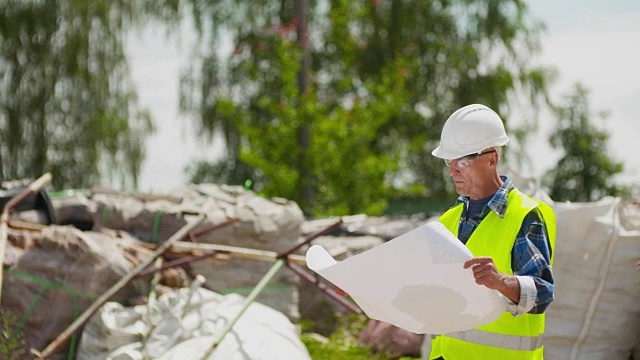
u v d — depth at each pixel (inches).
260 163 560.1
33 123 753.0
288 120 567.5
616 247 217.2
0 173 754.8
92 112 759.1
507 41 882.8
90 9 751.7
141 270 225.5
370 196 582.6
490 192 130.8
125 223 282.2
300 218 297.7
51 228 236.8
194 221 257.1
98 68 759.1
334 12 633.0
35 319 223.6
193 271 270.4
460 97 870.4
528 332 129.6
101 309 215.2
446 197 861.8
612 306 217.3
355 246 323.9
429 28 866.8
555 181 1050.7
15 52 751.7
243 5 848.3
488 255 127.0
